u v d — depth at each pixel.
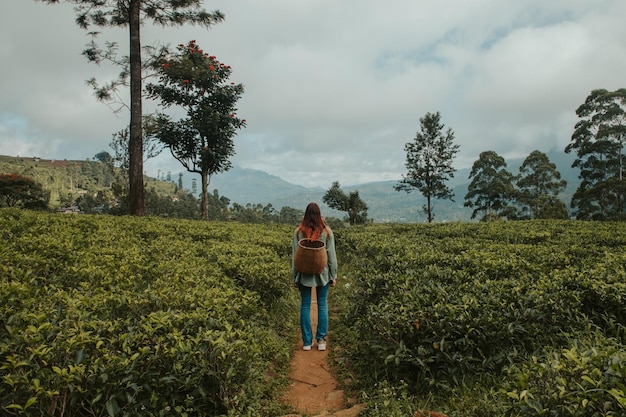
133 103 18.58
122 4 19.22
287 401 4.68
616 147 45.38
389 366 4.73
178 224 13.71
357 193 39.59
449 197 41.94
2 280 4.92
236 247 9.38
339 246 16.00
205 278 6.26
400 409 3.94
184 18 20.11
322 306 6.22
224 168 23.50
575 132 48.75
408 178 41.94
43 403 2.96
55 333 3.49
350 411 4.18
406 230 18.08
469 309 4.69
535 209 57.16
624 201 42.50
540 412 2.73
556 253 8.90
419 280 6.24
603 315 5.40
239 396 3.85
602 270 6.27
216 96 22.17
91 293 5.05
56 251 6.67
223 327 4.28
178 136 22.05
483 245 10.71
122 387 3.25
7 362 3.15
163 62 20.11
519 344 4.73
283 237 13.21
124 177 28.77
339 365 5.59
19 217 10.55
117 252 7.42
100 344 3.35
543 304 4.95
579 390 2.80
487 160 61.06
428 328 4.47
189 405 3.59
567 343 4.75
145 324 3.89
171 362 3.55
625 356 3.14
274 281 7.25
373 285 6.53
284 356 5.75
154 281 6.02
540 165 57.53
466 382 4.28
